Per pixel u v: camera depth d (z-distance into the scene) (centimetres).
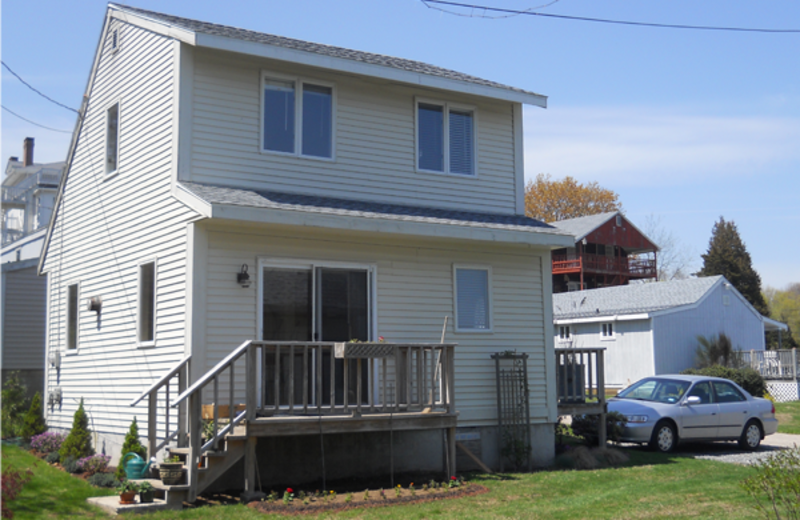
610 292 4072
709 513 937
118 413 1351
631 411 1612
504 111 1579
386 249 1329
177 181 1201
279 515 925
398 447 1305
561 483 1173
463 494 1079
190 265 1141
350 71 1337
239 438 1012
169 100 1256
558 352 1520
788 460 822
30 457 1368
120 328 1366
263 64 1310
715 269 6353
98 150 1527
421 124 1477
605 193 6800
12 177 5156
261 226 1184
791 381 3152
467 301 1414
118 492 1082
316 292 1246
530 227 1431
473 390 1395
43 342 2108
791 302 8869
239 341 1163
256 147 1287
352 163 1381
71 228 1634
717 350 3403
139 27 1382
